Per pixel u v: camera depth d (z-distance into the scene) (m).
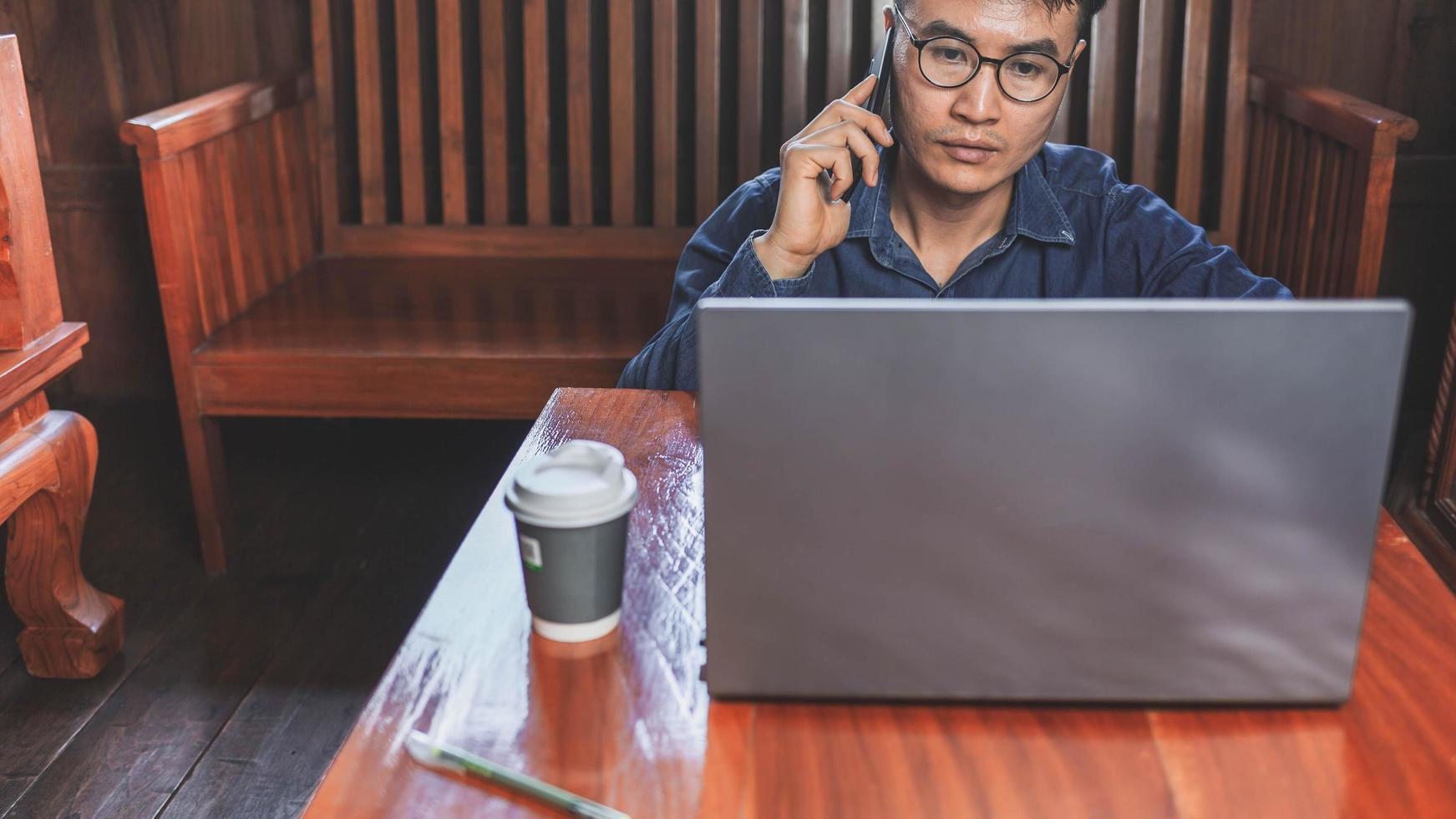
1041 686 0.76
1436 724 0.76
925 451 0.71
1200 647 0.75
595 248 2.67
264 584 2.31
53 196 2.94
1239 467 0.71
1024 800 0.71
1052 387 0.69
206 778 1.77
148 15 2.84
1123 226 1.45
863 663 0.76
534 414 2.15
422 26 2.79
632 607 0.90
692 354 1.33
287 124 2.56
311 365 2.15
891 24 1.30
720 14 2.76
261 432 2.96
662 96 2.60
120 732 1.88
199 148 2.21
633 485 0.85
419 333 2.23
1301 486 0.71
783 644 0.76
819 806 0.70
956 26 1.19
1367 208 2.01
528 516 0.81
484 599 0.91
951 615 0.75
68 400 3.07
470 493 2.68
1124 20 2.64
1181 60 2.61
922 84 1.22
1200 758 0.73
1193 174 2.54
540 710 0.79
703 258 1.50
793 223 1.22
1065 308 0.68
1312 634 0.74
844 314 0.69
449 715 0.78
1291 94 2.31
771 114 2.81
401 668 0.83
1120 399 0.69
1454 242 2.74
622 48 2.57
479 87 2.82
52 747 1.84
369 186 2.68
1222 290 1.38
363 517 2.57
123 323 3.04
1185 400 0.69
